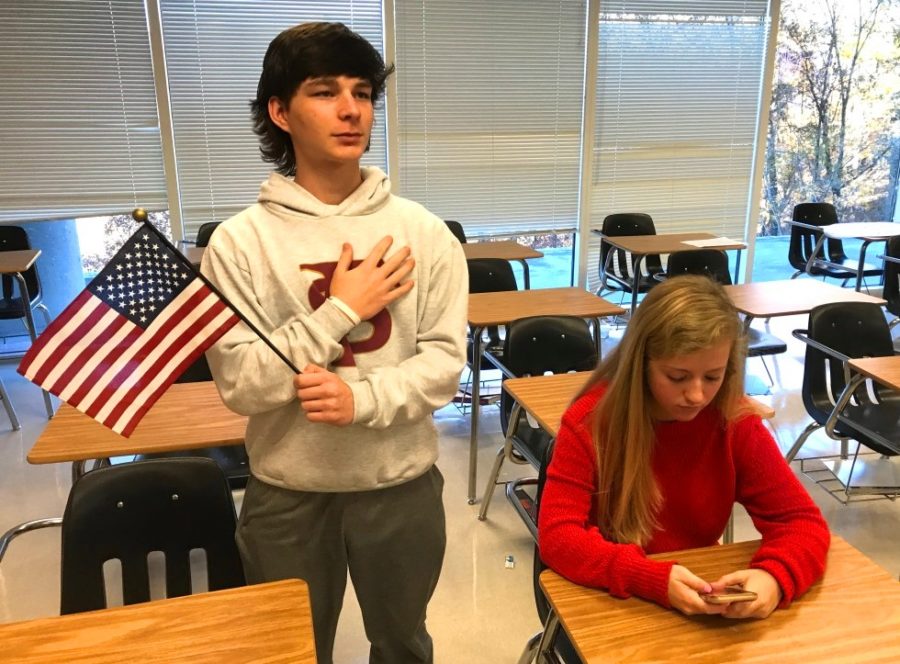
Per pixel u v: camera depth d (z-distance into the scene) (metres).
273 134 1.21
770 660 0.96
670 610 1.06
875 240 4.67
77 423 1.91
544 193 5.23
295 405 1.19
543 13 4.85
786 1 5.27
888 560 2.40
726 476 1.28
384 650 1.44
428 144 4.88
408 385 1.15
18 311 3.75
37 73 4.16
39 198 4.34
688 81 5.26
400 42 4.64
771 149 5.64
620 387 1.23
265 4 4.40
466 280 1.29
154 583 2.23
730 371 1.24
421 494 1.32
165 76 4.33
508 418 2.57
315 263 1.16
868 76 5.66
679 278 1.25
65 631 1.00
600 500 1.27
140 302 1.13
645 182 5.41
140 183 4.50
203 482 1.42
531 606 2.19
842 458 3.11
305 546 1.28
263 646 0.97
